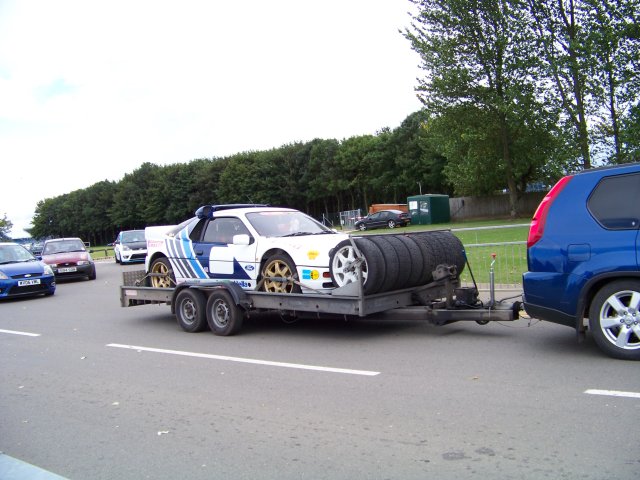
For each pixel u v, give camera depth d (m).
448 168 43.19
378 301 7.24
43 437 4.68
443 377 5.62
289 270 8.02
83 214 99.62
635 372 5.31
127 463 4.06
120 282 19.25
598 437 3.93
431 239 8.29
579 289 5.80
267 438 4.37
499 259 12.01
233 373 6.34
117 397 5.71
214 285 8.55
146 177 85.81
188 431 4.62
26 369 7.21
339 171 64.69
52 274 16.11
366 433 4.32
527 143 33.47
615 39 23.62
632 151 24.11
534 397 4.84
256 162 71.12
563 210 5.98
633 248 5.49
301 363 6.58
